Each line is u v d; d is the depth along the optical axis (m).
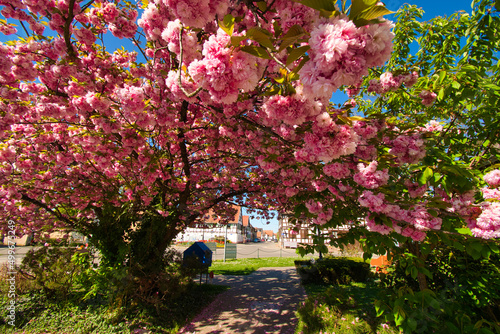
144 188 4.82
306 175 3.00
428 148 1.84
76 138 4.03
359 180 1.89
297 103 1.24
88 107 3.16
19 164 4.48
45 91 3.48
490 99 2.07
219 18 1.31
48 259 5.34
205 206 6.41
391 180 2.13
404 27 3.51
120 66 3.80
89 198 5.69
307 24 1.13
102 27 3.49
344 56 0.80
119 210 5.53
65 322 4.35
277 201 6.50
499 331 1.88
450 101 2.71
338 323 3.53
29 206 5.71
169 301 5.09
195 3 1.09
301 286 7.63
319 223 2.70
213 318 4.94
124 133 3.40
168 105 3.63
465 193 1.79
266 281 8.55
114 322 4.27
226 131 3.86
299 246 2.76
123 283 4.62
